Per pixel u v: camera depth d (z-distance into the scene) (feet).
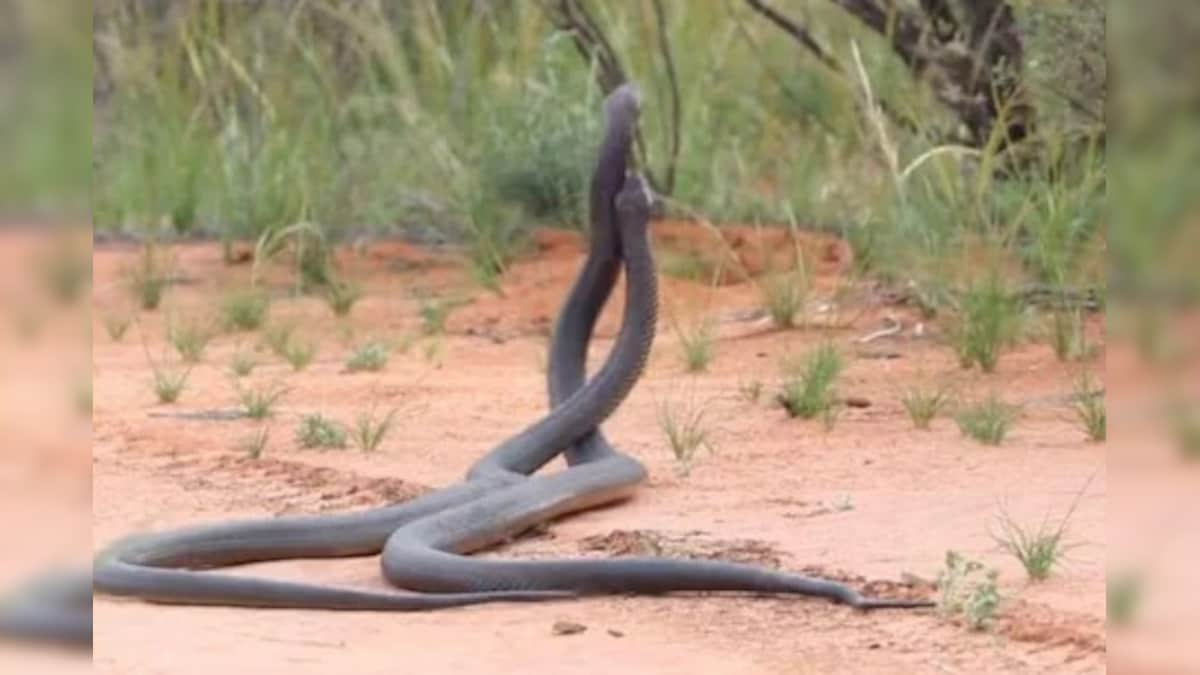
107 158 92.48
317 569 39.88
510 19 91.56
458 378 63.98
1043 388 58.44
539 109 88.17
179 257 87.40
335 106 92.22
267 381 63.46
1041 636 31.30
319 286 82.28
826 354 58.49
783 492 45.16
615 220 48.32
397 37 92.48
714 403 57.52
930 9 75.97
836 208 83.46
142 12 94.07
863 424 54.13
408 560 37.11
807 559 37.73
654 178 86.48
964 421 52.13
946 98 76.02
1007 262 69.36
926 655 30.60
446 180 88.53
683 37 90.02
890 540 39.40
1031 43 72.79
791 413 55.01
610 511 43.83
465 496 42.39
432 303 76.02
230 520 42.04
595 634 32.78
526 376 64.13
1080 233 67.21
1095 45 70.64
